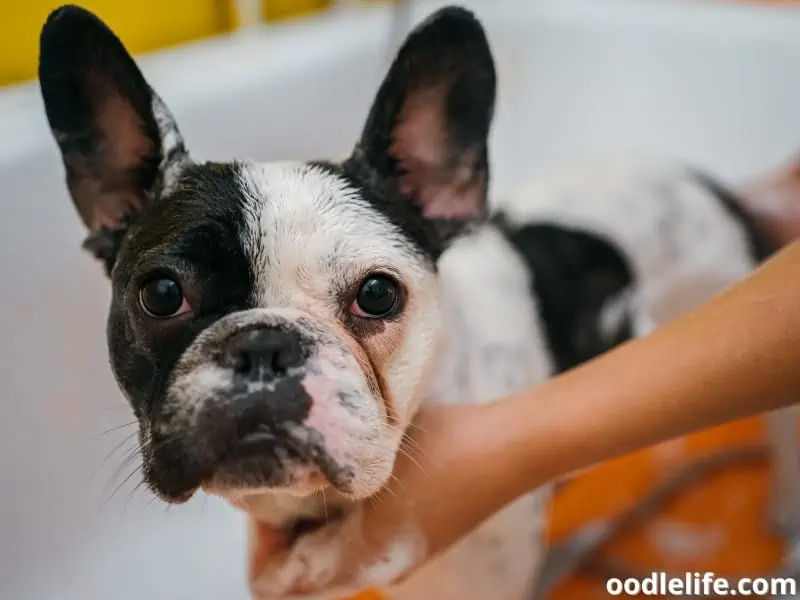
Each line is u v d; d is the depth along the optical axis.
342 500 0.29
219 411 0.22
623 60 0.66
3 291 0.41
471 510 0.28
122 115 0.29
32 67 0.48
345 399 0.23
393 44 0.59
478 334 0.39
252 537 0.32
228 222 0.25
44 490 0.44
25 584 0.43
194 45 0.53
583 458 0.26
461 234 0.32
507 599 0.36
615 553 0.48
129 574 0.47
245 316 0.24
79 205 0.30
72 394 0.45
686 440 0.55
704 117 0.64
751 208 0.52
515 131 0.69
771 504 0.50
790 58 0.60
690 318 0.26
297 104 0.54
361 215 0.27
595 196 0.48
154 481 0.23
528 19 0.67
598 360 0.28
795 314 0.24
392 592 0.36
